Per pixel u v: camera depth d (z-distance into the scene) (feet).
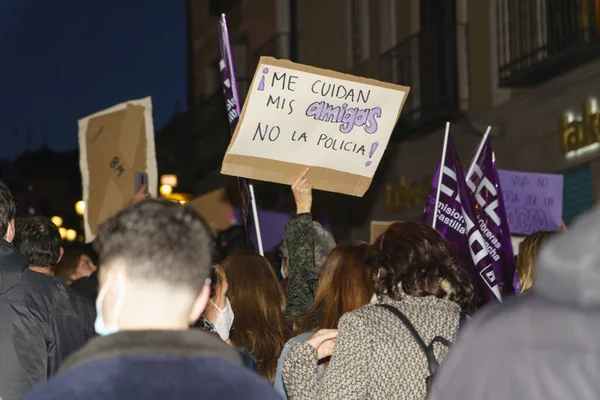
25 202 121.39
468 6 52.80
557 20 45.34
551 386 7.25
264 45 73.67
